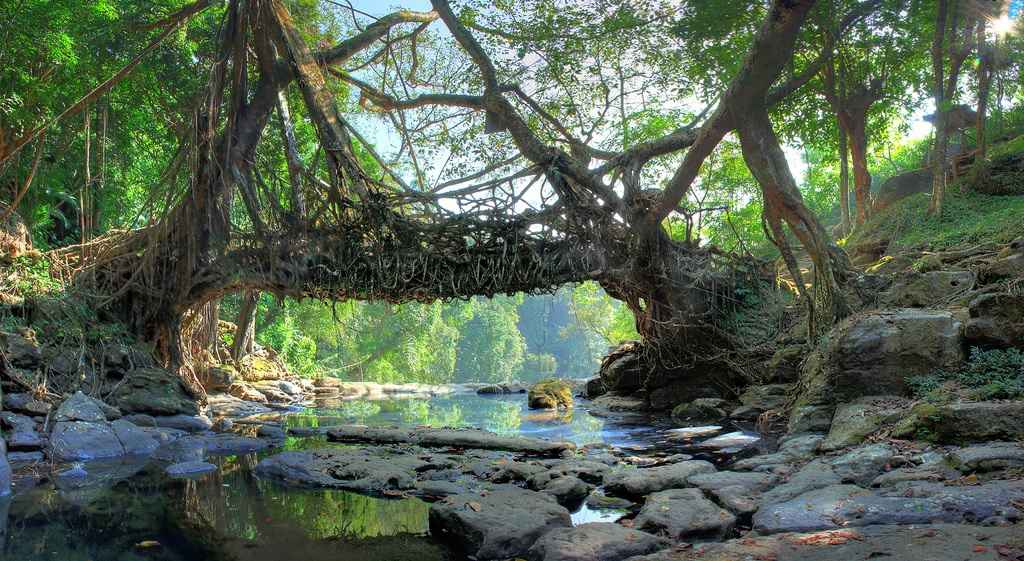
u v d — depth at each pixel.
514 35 15.73
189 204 13.19
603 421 13.04
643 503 6.47
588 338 98.62
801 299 14.40
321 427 12.19
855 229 19.98
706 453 8.86
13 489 7.21
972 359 8.08
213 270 13.45
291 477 7.73
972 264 11.50
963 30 16.66
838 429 7.80
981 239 13.64
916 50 17.47
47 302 12.46
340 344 45.72
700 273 13.62
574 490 6.77
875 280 12.28
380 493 7.02
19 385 10.47
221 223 13.52
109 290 13.97
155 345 14.04
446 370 61.66
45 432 9.50
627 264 12.73
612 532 5.05
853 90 20.12
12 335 11.18
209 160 12.80
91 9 15.26
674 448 9.38
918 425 6.77
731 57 14.74
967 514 4.52
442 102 15.16
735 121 11.30
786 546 4.31
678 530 5.17
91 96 13.30
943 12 15.32
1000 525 4.27
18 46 13.62
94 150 17.66
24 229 14.21
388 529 5.75
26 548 5.20
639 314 14.41
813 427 8.90
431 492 6.91
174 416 12.23
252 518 6.07
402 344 49.88
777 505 5.31
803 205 11.93
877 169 33.12
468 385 25.28
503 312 79.19
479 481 7.39
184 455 9.10
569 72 16.61
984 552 3.73
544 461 8.45
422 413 15.55
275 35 12.98
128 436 9.72
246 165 13.48
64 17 14.16
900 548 3.95
